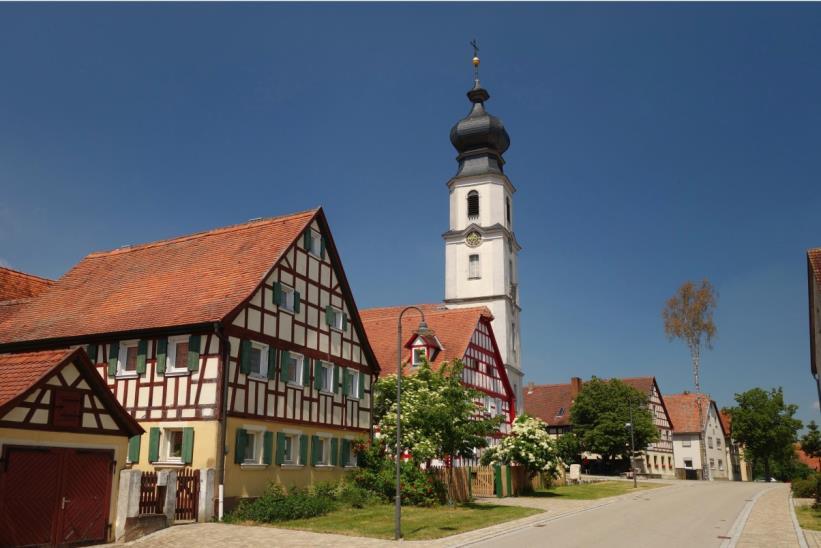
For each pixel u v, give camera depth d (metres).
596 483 53.16
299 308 28.92
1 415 16.12
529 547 18.80
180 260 30.39
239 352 25.19
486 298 61.34
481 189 64.12
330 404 30.56
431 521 23.95
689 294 76.69
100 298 29.47
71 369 17.94
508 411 51.62
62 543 17.45
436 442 30.16
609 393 68.00
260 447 25.86
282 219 30.55
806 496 38.28
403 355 45.44
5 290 34.16
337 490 28.30
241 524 22.20
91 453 18.30
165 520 20.61
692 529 23.44
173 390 24.81
